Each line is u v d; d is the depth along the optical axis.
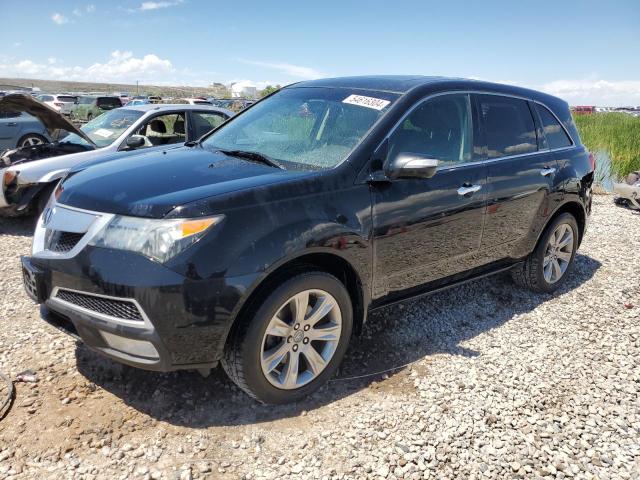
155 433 2.90
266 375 3.06
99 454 2.72
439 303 4.88
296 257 3.01
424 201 3.72
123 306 2.77
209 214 2.80
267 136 4.05
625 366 3.97
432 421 3.18
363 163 3.46
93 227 2.89
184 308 2.71
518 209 4.54
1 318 4.11
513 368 3.85
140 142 6.74
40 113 6.86
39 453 2.69
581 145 5.40
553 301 5.14
